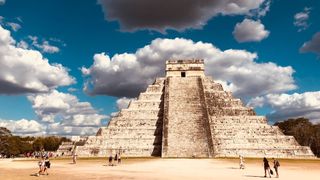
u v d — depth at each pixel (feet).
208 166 145.69
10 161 222.89
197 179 94.48
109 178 97.60
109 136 243.19
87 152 236.43
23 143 456.45
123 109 255.50
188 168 134.92
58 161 191.52
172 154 204.95
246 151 227.40
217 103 258.57
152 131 242.78
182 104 233.55
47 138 526.16
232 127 240.73
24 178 100.94
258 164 159.33
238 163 163.22
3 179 98.58
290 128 365.81
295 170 129.90
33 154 388.16
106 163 171.63
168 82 257.96
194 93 244.01
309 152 221.05
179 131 213.46
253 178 100.01
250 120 244.22
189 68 275.59
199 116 222.89
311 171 125.39
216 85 271.49
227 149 229.04
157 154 230.68
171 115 224.74
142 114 253.03
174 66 276.82
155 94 266.57
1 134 413.59
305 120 362.94
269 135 235.20
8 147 408.46
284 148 224.33
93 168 139.03
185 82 257.14
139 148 233.96
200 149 204.33
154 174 109.60
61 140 519.60
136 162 172.04
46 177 103.35
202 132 211.82
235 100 261.24
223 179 95.40
